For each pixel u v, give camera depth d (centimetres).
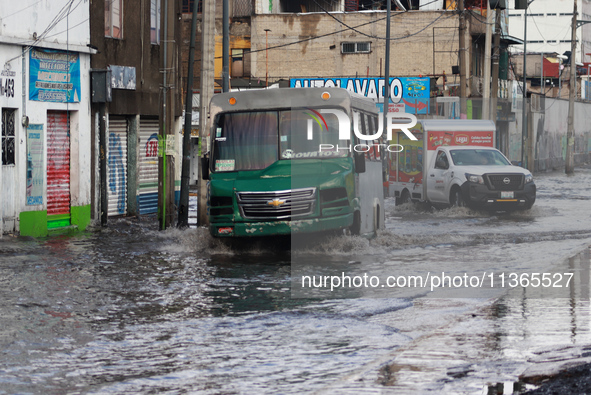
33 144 3003
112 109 3516
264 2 9150
